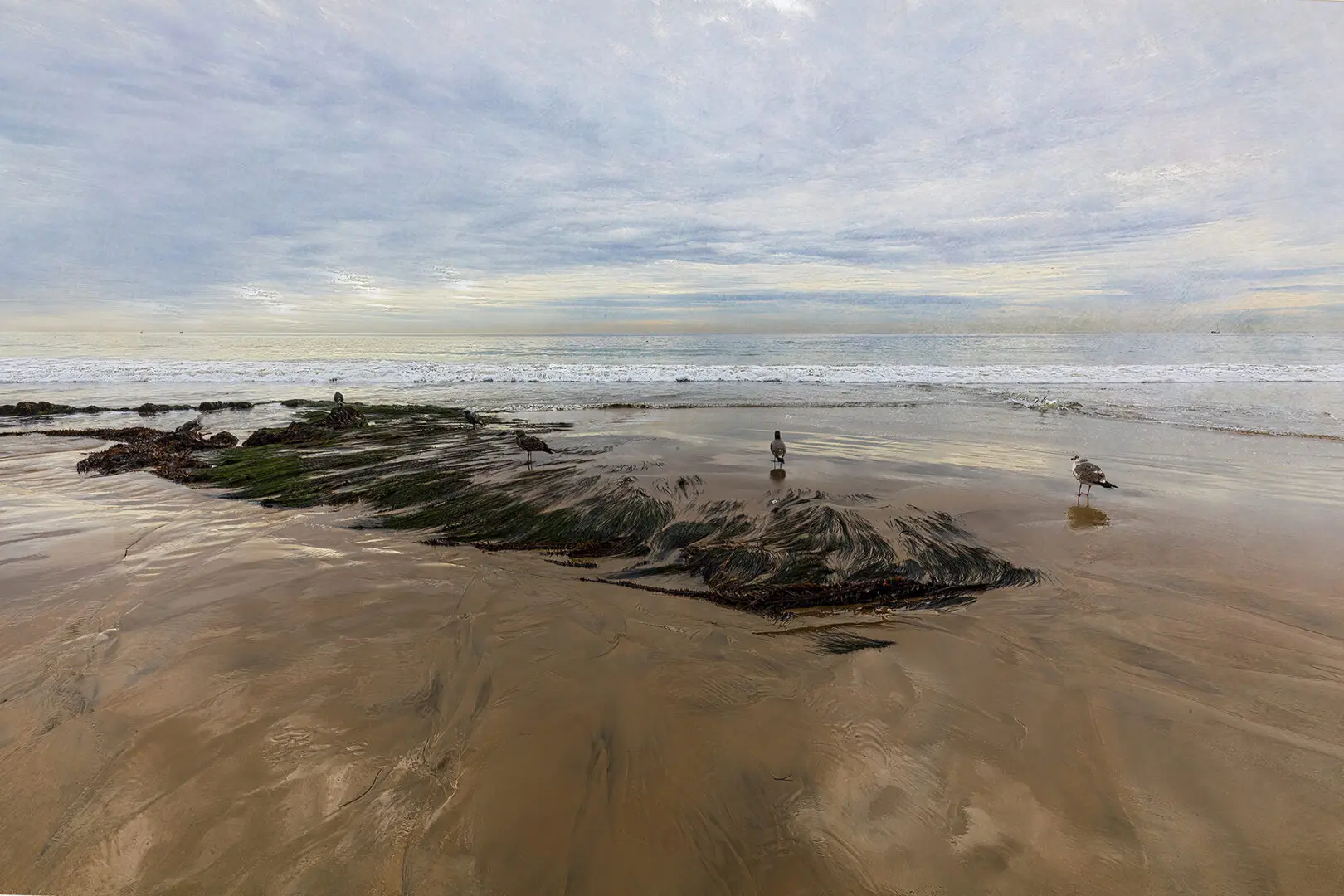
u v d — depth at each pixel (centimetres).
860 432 1494
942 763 354
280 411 2066
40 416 1934
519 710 400
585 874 282
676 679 441
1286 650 476
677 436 1423
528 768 345
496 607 560
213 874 281
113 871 283
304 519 841
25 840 297
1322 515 824
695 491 904
